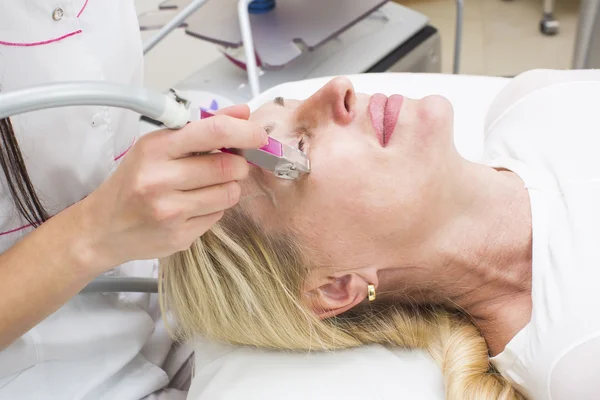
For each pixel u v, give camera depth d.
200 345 1.02
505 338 0.93
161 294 0.98
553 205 0.91
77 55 0.86
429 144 0.84
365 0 1.56
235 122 0.60
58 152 0.87
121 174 0.64
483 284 0.94
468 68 2.37
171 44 2.19
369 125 0.86
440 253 0.90
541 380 0.85
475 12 2.62
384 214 0.85
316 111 0.88
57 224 0.72
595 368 0.79
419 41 1.71
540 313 0.85
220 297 0.92
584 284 0.82
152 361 1.08
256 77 1.33
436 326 0.98
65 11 0.83
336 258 0.89
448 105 0.86
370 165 0.84
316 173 0.85
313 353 0.96
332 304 0.93
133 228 0.65
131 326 1.00
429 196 0.85
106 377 0.96
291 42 1.45
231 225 0.91
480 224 0.90
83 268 0.72
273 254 0.91
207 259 0.91
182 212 0.63
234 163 0.63
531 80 1.11
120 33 0.94
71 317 0.95
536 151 0.99
